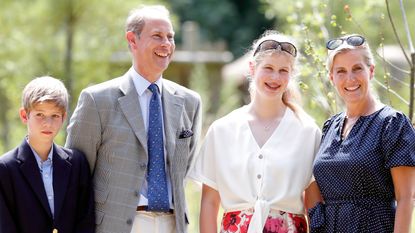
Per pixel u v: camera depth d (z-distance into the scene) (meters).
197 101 8.02
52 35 19.80
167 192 7.46
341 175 6.82
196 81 20.66
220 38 49.47
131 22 7.62
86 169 7.34
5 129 21.62
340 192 6.82
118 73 20.98
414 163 6.58
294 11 10.68
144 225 7.38
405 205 6.61
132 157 7.41
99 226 7.36
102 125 7.46
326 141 7.10
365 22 12.52
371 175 6.70
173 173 7.54
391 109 6.82
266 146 7.41
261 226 7.15
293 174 7.33
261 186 7.29
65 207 7.09
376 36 12.91
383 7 11.16
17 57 19.70
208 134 7.69
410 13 19.03
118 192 7.36
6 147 20.27
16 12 19.56
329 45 7.07
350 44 6.96
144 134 7.46
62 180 7.12
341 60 6.97
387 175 6.72
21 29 19.69
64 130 16.98
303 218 7.41
